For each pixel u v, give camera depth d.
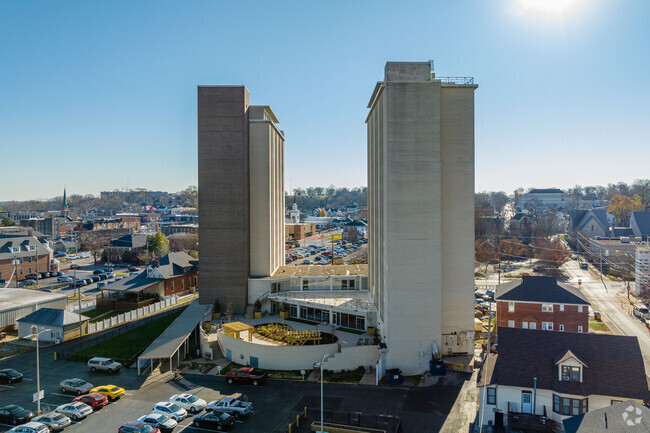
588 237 141.25
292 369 47.81
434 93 46.47
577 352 36.12
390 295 46.78
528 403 35.31
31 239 107.88
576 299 54.66
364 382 44.50
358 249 154.62
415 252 46.75
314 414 37.69
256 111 70.38
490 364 37.81
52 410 38.62
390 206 46.66
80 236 166.50
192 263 90.56
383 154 49.47
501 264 121.06
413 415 37.41
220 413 35.91
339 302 60.56
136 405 39.78
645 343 55.62
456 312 50.28
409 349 46.81
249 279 65.56
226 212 64.00
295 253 141.00
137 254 127.38
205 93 63.50
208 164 63.97
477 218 149.88
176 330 53.22
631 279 99.50
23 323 60.66
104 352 54.19
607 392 33.62
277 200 74.81
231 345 50.97
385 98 47.25
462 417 37.03
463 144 50.25
